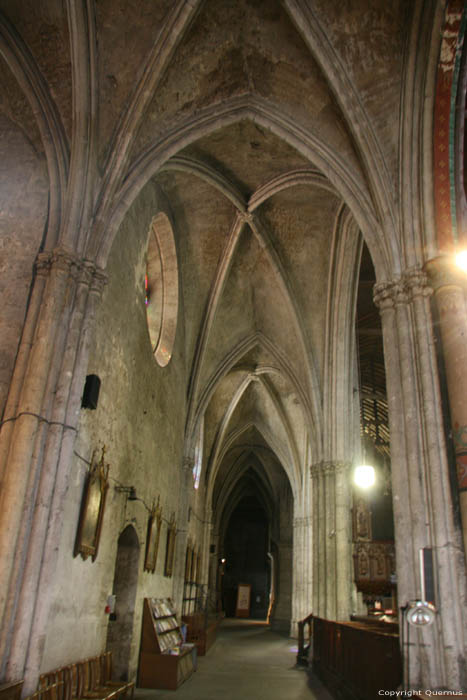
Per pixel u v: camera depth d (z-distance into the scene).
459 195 8.34
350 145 9.54
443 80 8.34
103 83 8.78
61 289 7.75
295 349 17.67
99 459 8.65
